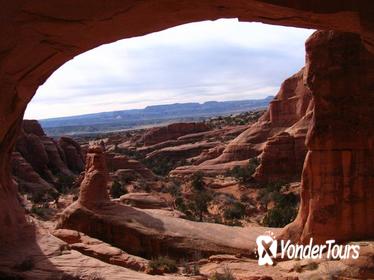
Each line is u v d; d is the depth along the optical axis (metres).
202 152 85.69
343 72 18.78
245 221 39.28
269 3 8.84
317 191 19.25
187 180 63.97
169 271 18.91
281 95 74.62
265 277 15.98
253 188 53.91
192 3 9.41
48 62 10.73
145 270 18.25
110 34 10.36
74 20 9.13
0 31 8.56
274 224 33.28
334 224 18.75
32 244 13.62
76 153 79.25
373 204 18.41
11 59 9.59
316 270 16.98
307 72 19.56
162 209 31.97
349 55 18.70
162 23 10.48
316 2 8.61
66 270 12.29
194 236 23.58
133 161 67.81
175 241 23.06
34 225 15.56
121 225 24.05
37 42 9.55
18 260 12.09
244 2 9.17
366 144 18.52
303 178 19.98
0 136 11.59
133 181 59.09
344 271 16.08
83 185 25.83
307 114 58.25
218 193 52.34
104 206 25.27
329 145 18.98
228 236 23.77
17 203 14.40
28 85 11.34
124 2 9.02
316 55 19.23
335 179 18.88
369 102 18.48
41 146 67.56
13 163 57.44
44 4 8.50
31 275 11.30
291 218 33.28
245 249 22.23
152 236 23.45
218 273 17.11
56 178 66.94
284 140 54.59
